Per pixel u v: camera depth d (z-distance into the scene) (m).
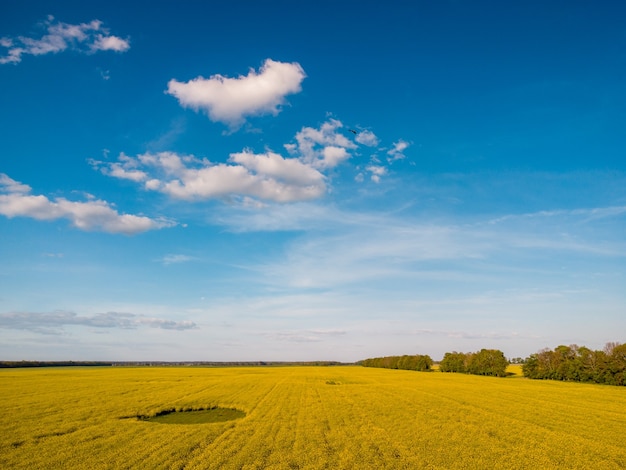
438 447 29.70
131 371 143.25
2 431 33.47
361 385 83.38
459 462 25.94
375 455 27.17
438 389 76.06
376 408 48.72
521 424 39.84
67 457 25.83
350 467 24.47
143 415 43.06
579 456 28.39
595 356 103.56
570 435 35.12
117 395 59.94
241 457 25.86
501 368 139.12
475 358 147.88
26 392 63.62
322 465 24.42
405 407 50.09
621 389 84.12
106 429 34.56
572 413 47.88
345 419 40.59
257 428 35.31
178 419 41.97
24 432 33.06
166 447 28.31
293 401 54.53
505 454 28.20
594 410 50.66
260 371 148.25
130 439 30.95
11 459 25.36
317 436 32.31
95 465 24.11
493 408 50.84
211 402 52.44
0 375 110.62
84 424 36.88
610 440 33.66
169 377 104.38
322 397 59.72
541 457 27.64
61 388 70.62
